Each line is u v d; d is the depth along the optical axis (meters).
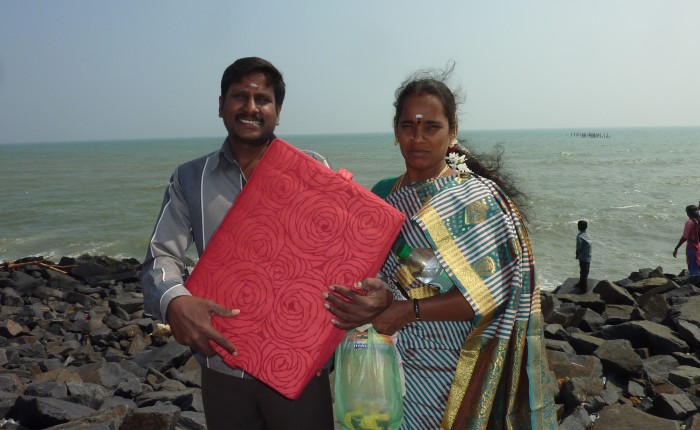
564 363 5.27
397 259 2.33
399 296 2.32
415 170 2.40
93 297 12.45
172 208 2.23
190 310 1.95
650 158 78.25
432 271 2.25
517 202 2.58
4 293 11.84
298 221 2.05
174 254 2.20
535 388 2.26
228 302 2.06
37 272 14.05
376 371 2.23
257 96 2.17
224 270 2.07
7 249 23.41
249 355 2.04
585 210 29.17
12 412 4.26
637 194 36.91
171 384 5.61
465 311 2.20
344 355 2.28
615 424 4.27
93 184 53.34
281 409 2.16
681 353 5.93
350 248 2.03
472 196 2.24
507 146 126.62
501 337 2.21
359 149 131.38
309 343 2.02
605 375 5.50
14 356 7.07
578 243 10.95
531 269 2.26
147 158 108.38
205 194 2.19
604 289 9.33
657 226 24.36
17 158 123.38
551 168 61.03
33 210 35.16
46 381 5.53
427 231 2.19
